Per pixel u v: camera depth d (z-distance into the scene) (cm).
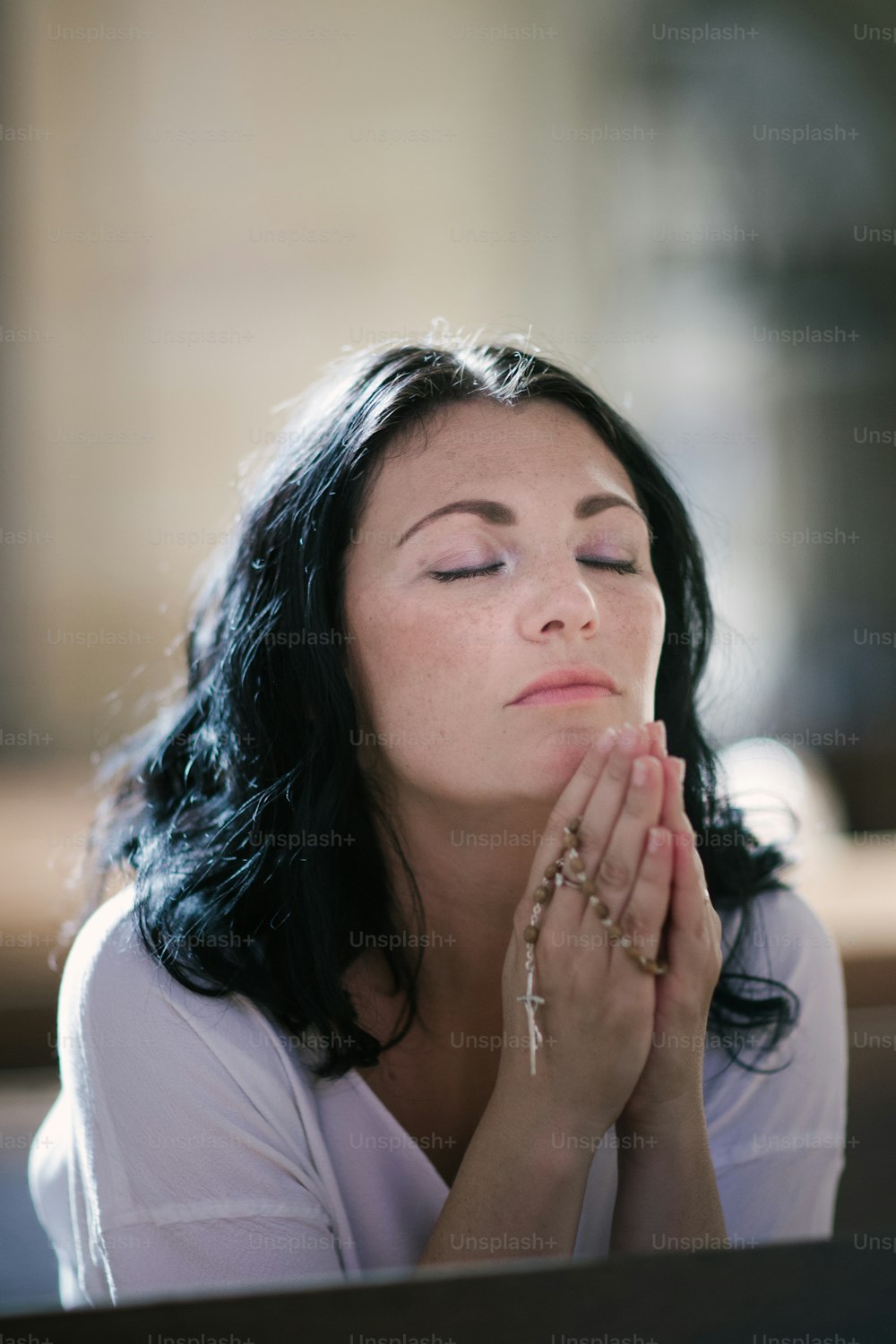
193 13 470
